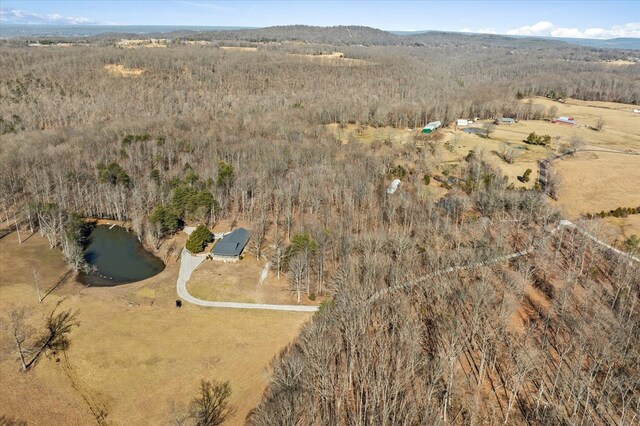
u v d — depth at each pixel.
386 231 94.50
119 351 66.06
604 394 53.16
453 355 55.28
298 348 63.84
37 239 102.25
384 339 60.28
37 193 117.25
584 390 52.88
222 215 112.25
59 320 73.19
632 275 74.00
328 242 89.88
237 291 80.62
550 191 114.38
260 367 63.12
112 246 101.56
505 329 65.25
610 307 68.94
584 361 58.28
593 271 78.12
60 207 108.69
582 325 63.09
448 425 50.16
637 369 56.22
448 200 108.50
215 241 99.12
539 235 92.00
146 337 69.06
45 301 78.38
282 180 119.88
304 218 107.62
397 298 71.56
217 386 59.97
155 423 54.69
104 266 92.31
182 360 64.44
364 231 93.25
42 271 88.44
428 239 91.38
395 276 75.44
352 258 82.69
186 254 94.06
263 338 68.88
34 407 56.88
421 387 54.22
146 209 114.25
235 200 115.31
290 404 47.62
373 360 57.69
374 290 73.19
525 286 74.94
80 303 77.94
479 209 107.00
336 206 112.06
